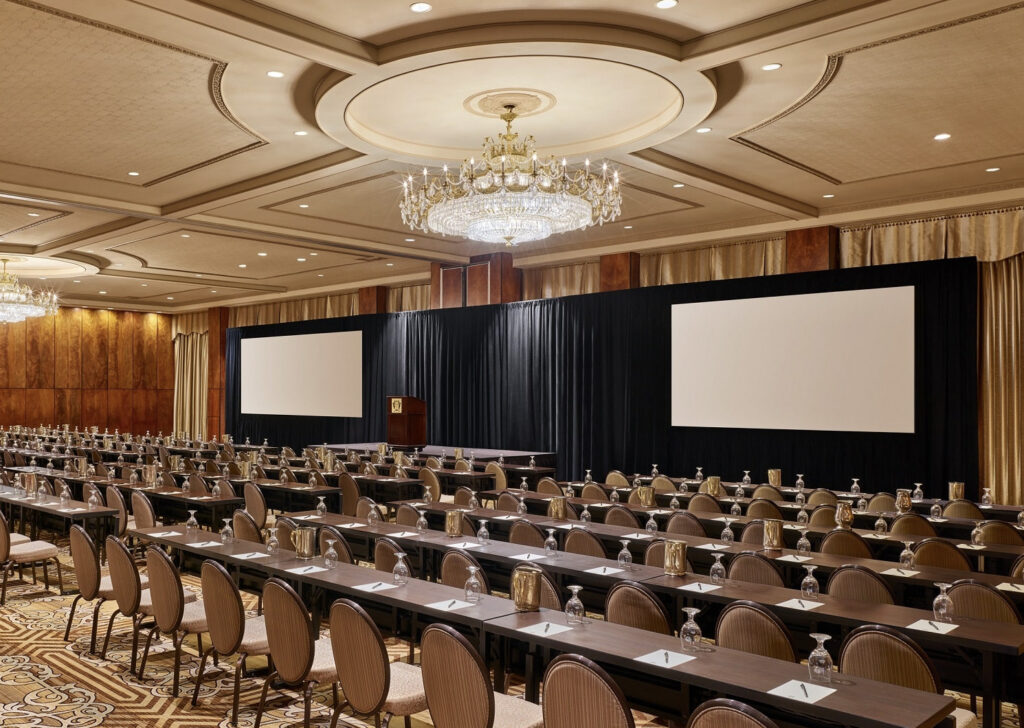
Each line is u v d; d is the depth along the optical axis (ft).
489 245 50.03
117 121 26.03
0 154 29.81
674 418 43.11
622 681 12.64
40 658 18.44
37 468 39.32
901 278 35.55
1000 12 18.21
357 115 26.30
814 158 30.53
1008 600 13.82
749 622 12.03
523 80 23.15
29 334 79.20
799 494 28.96
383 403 59.77
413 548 22.31
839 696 9.34
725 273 44.68
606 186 25.86
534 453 46.98
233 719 14.57
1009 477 35.70
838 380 37.29
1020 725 14.99
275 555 17.78
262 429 70.90
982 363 36.42
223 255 52.54
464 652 10.20
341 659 11.91
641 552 21.54
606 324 46.34
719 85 23.07
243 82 22.65
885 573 16.61
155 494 29.84
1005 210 35.19
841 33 19.36
